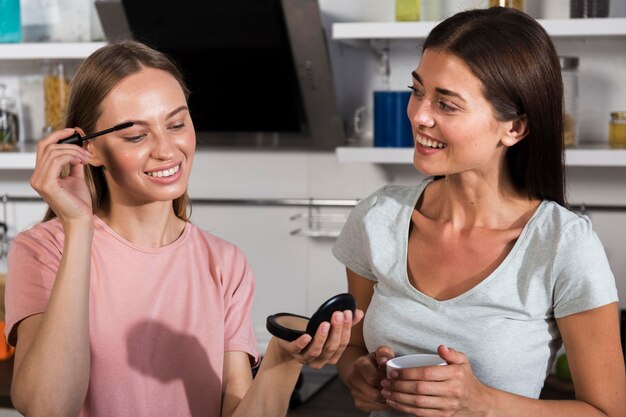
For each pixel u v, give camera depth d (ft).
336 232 8.97
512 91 4.58
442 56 4.62
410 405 4.54
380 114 8.07
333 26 7.92
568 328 4.73
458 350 4.83
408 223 5.18
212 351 4.76
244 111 8.57
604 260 4.71
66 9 8.58
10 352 8.50
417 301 4.98
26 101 9.45
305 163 9.10
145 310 4.67
